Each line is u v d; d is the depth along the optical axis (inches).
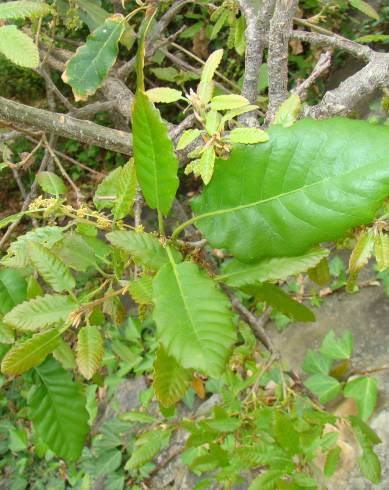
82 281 46.6
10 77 62.1
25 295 13.9
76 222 12.7
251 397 20.7
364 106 40.6
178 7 22.9
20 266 12.4
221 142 11.2
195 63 50.8
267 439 17.6
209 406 33.7
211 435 18.3
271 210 10.9
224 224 11.4
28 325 11.0
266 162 10.8
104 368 46.7
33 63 11.9
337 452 19.0
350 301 37.6
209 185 11.5
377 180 9.9
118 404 42.0
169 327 9.7
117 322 14.1
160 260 11.0
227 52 50.4
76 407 16.0
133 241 11.0
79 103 58.2
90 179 61.5
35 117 15.5
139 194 17.2
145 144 10.4
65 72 15.5
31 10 12.6
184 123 15.2
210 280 10.4
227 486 17.9
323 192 10.4
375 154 10.0
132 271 16.7
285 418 16.1
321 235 10.6
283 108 11.7
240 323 23.7
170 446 37.5
